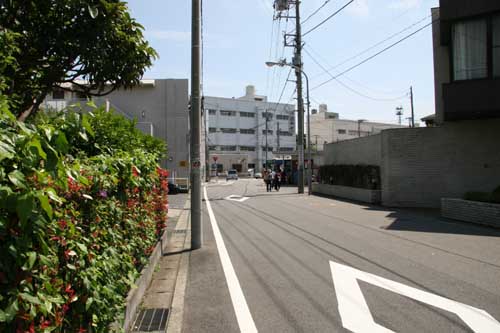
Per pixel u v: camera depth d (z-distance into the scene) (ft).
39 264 7.13
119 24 16.58
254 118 291.38
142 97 104.58
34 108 16.51
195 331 14.30
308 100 88.74
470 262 23.77
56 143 6.66
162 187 27.89
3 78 12.46
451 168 52.95
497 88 44.70
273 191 95.96
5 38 12.55
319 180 91.71
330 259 24.84
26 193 5.98
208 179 187.52
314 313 15.89
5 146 5.65
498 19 45.44
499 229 35.45
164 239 28.58
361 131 277.85
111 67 16.81
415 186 54.85
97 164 11.53
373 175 60.95
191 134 29.89
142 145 23.44
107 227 12.37
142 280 17.75
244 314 15.90
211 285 19.90
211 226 39.93
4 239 6.22
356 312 15.93
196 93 30.14
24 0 15.11
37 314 7.28
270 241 30.94
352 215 46.55
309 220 42.45
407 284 19.54
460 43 48.01
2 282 6.13
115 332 11.98
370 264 23.50
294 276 21.18
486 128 51.03
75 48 15.89
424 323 14.75
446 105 47.85
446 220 41.91
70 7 15.17
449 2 47.70
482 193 41.06
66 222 8.14
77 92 18.21
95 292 9.89
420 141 54.65
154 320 15.30
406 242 30.04
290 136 306.96
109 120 18.21
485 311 15.88
